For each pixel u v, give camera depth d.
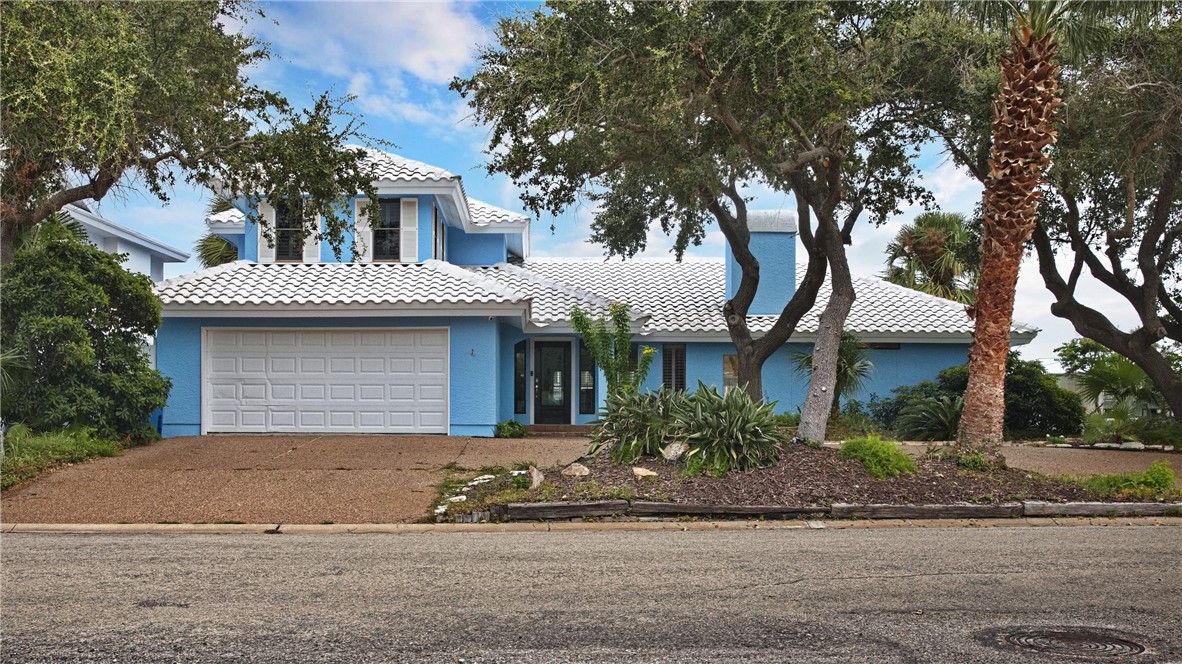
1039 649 5.16
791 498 10.06
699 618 5.79
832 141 13.69
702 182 14.48
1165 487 10.50
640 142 14.14
